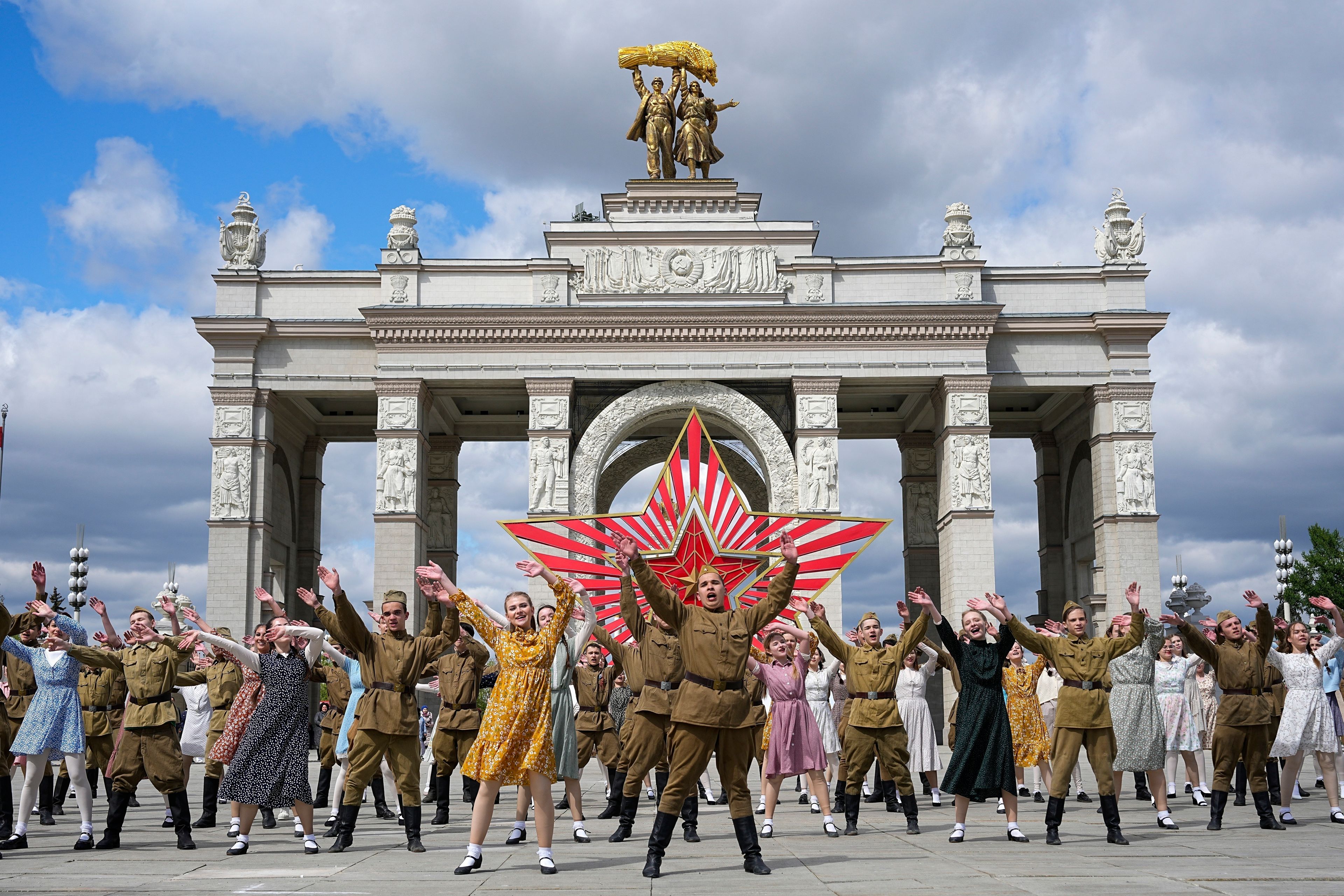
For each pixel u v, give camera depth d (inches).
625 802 653.9
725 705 499.8
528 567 532.7
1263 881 449.1
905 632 682.2
